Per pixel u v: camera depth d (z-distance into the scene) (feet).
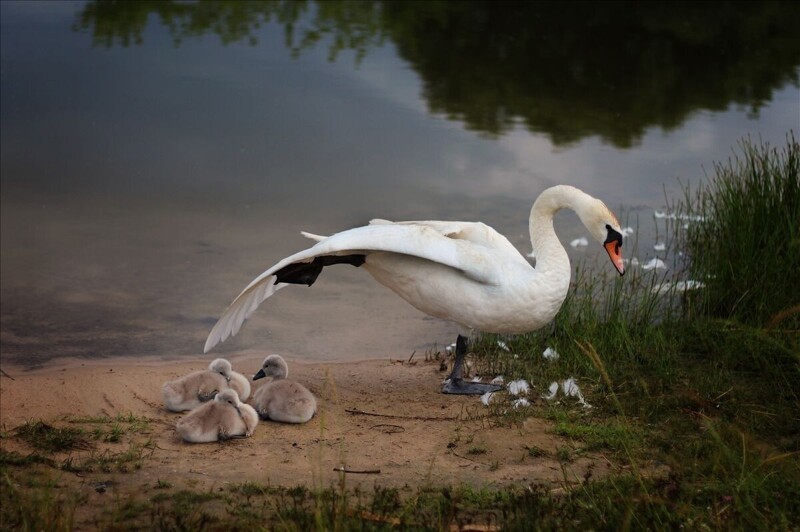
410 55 74.28
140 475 25.63
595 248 47.83
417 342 38.83
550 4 86.53
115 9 79.66
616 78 71.31
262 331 39.63
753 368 33.27
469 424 30.17
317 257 32.24
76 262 44.88
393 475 26.03
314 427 30.17
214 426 28.58
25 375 34.27
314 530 20.61
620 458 26.89
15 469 25.35
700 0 86.69
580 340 35.32
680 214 50.29
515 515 21.45
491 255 31.09
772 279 36.70
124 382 33.73
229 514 22.67
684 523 20.81
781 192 40.75
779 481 23.68
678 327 36.73
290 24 79.82
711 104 66.80
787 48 77.00
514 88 69.31
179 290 42.29
